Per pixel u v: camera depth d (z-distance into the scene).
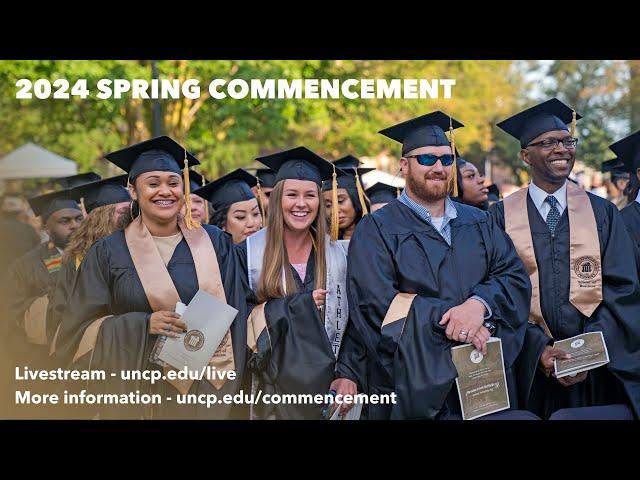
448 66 17.05
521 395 4.73
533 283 4.83
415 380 4.31
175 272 4.54
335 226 4.98
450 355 4.36
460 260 4.59
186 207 4.66
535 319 4.82
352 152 14.67
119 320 4.39
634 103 22.53
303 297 4.54
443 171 4.60
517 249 4.88
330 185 5.83
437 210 4.70
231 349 4.51
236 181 6.10
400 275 4.54
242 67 12.38
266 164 4.89
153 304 4.46
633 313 4.78
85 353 4.41
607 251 4.87
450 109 17.55
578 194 4.97
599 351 4.66
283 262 4.66
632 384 4.69
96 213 5.34
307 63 12.47
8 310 5.66
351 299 4.60
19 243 6.27
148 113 13.10
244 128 12.93
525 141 4.98
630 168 5.61
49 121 13.09
